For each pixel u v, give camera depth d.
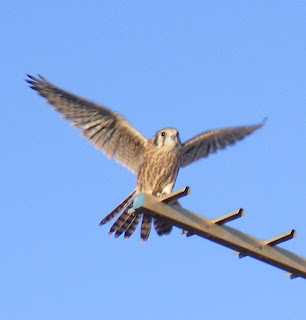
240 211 10.59
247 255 11.06
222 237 10.77
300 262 11.22
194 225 10.66
